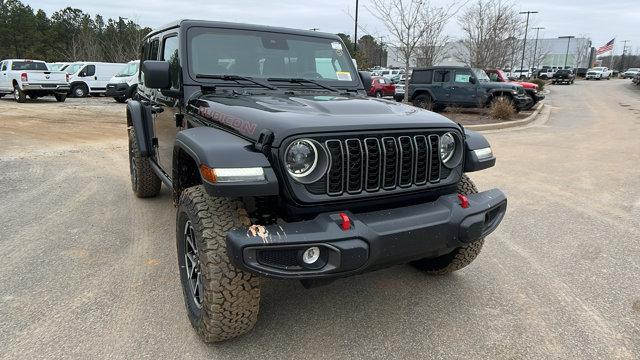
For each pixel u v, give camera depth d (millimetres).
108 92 21484
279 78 4012
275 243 2371
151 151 5008
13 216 5227
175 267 3961
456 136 3076
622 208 5828
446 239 2795
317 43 4332
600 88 43125
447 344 2949
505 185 6953
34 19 60562
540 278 3859
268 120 2664
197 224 2705
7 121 14008
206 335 2779
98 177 7199
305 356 2812
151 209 5523
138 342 2908
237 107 3064
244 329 2811
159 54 4586
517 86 17312
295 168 2541
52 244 4422
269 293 3562
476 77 17547
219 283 2600
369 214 2699
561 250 4453
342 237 2451
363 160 2670
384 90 24734
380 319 3223
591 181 7270
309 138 2547
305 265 2451
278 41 4145
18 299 3393
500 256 4297
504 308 3381
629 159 9180
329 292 3590
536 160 9016
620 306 3420
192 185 3383
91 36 44312
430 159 2938
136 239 4578
